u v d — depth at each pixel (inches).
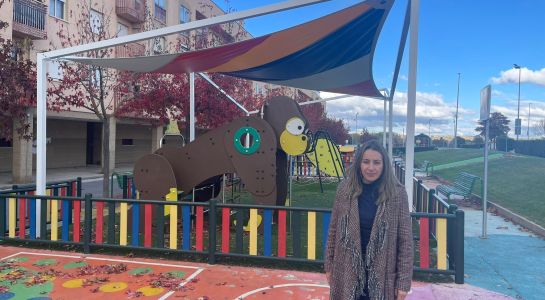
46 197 270.8
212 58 312.3
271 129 309.6
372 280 103.7
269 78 420.8
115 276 215.6
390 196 106.6
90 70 503.2
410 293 192.7
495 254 263.1
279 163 347.6
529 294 194.4
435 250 262.7
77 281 207.5
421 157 1467.8
